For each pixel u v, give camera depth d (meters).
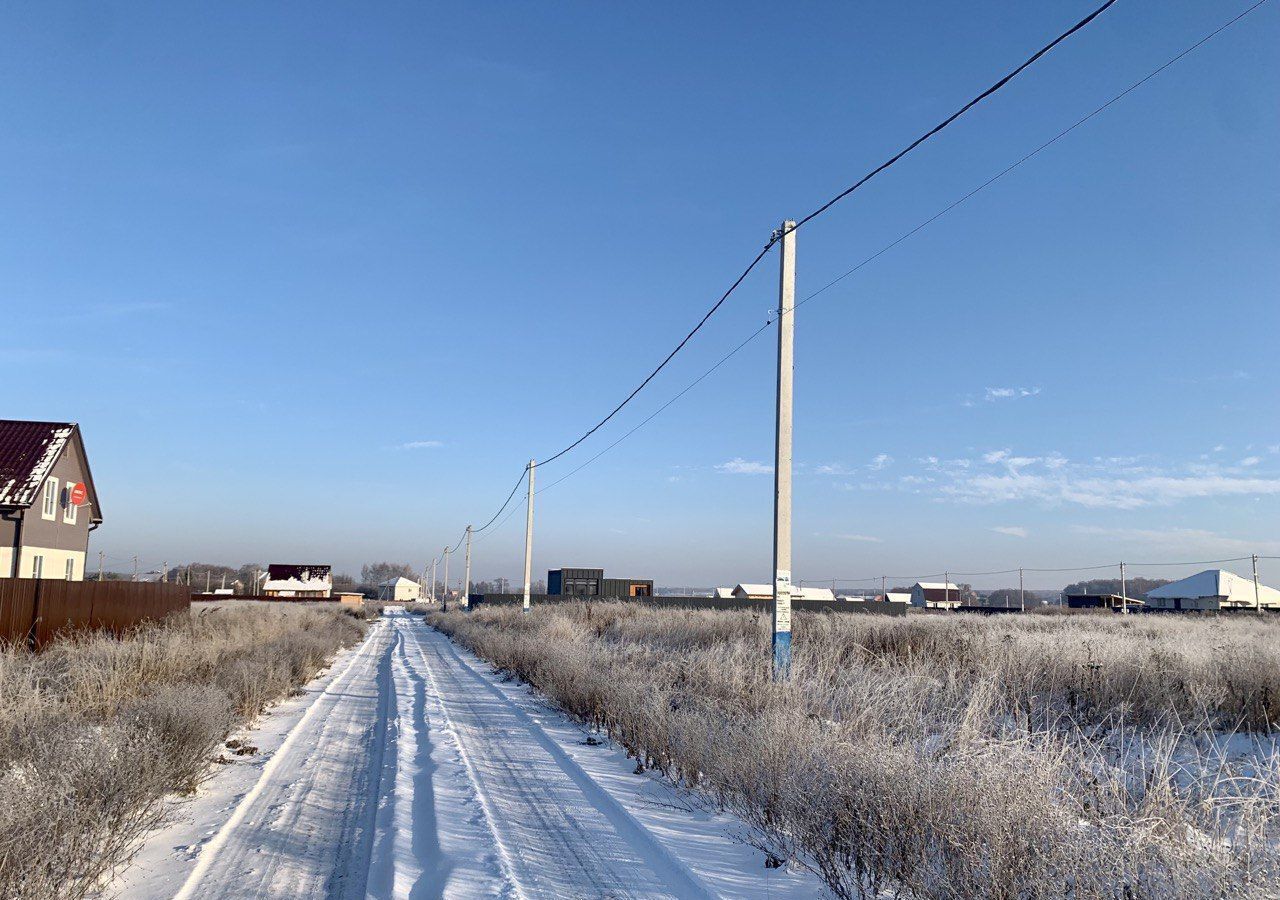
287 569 128.25
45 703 10.48
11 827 5.27
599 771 9.56
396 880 6.03
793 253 12.99
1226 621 33.41
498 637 27.61
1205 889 4.10
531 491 43.06
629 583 72.44
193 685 12.37
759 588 91.88
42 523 31.77
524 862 6.36
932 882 4.82
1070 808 5.02
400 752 11.15
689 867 6.09
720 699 11.02
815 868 5.96
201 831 7.56
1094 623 32.44
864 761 6.11
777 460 12.56
